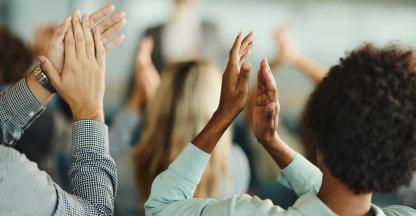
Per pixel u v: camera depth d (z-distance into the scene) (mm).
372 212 1284
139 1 6004
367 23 6285
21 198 1336
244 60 1507
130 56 5852
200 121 2373
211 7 6043
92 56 1502
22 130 1516
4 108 1493
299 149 4484
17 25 6062
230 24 6102
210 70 2457
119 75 5828
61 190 1406
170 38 5879
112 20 1526
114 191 1502
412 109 1182
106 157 1480
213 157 2268
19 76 2760
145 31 5887
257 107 1487
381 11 6273
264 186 3904
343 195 1258
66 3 6102
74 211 1392
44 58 1477
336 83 1228
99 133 1482
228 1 6070
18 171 1343
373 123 1169
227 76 1465
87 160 1463
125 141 3027
